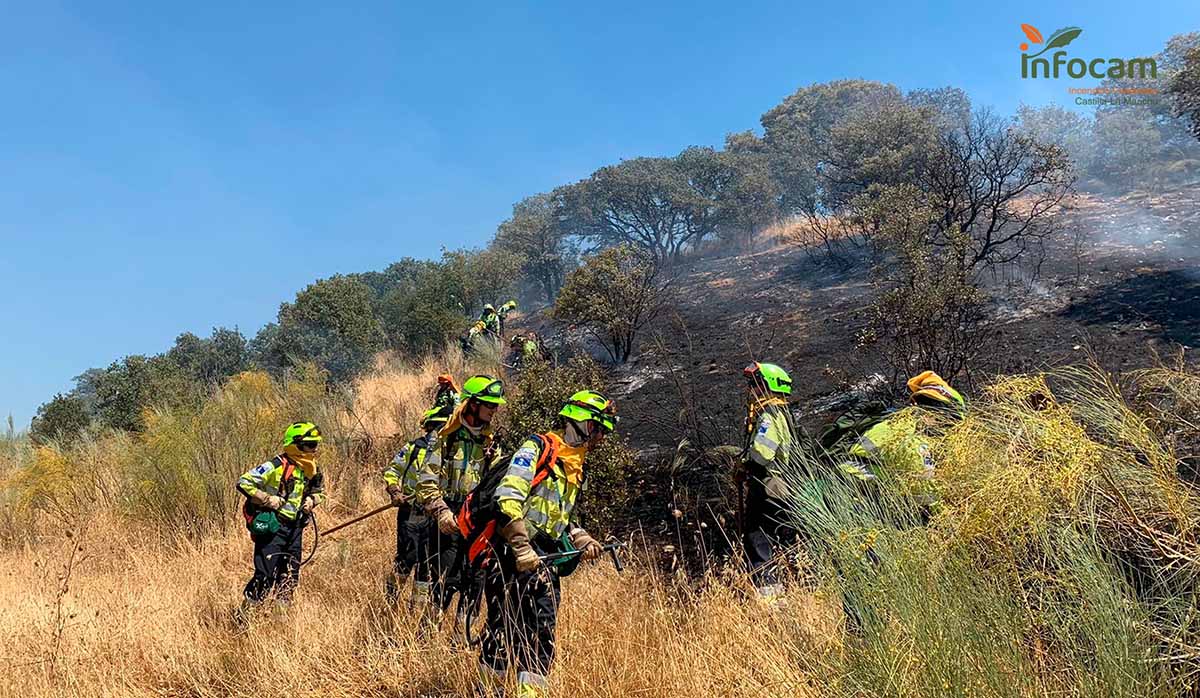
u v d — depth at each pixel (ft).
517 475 12.23
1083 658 8.52
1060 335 24.68
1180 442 11.38
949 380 21.42
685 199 69.46
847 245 46.47
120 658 15.39
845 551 10.21
